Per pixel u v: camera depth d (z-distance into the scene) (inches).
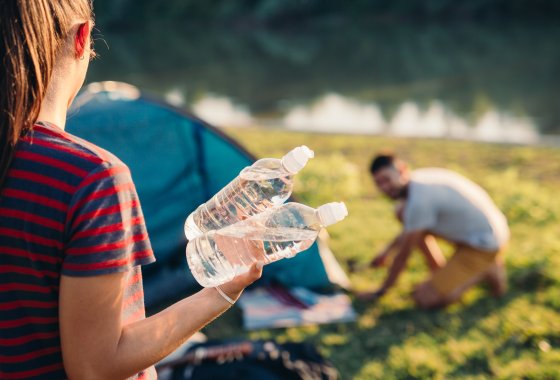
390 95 680.4
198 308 48.7
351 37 1428.4
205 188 198.1
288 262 197.9
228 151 195.5
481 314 179.3
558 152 363.9
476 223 177.5
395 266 186.7
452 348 162.7
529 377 149.4
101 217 42.3
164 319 47.3
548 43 1080.8
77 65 48.4
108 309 43.5
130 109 188.9
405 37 1352.1
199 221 60.7
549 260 203.5
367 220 257.6
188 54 1238.9
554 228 238.1
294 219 60.0
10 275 43.5
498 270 183.8
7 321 44.4
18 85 42.9
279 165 62.2
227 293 49.2
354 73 870.4
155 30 1811.0
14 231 42.6
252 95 727.1
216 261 55.4
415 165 347.6
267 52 1218.0
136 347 45.5
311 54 1153.4
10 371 45.3
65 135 44.8
